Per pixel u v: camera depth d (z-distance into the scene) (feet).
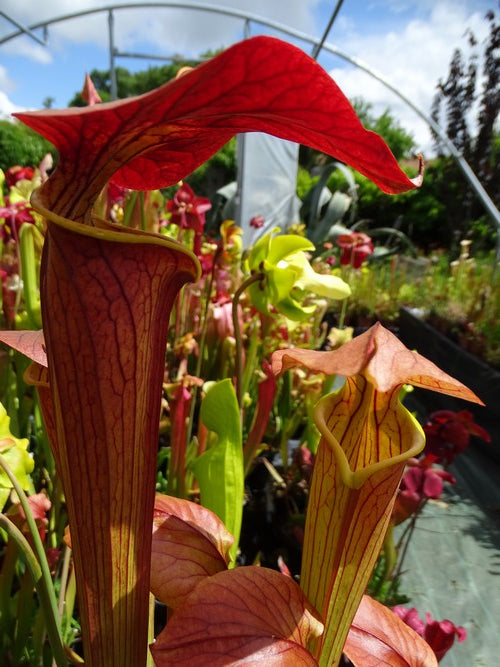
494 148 41.96
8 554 4.93
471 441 17.38
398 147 106.11
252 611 2.80
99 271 2.17
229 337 11.57
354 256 16.16
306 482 9.78
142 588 2.68
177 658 2.49
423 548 10.39
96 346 2.21
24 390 7.41
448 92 42.11
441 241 73.61
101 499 2.38
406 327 31.42
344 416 3.25
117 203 13.69
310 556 3.12
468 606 8.80
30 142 68.69
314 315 16.21
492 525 11.53
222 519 5.14
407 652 3.66
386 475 2.63
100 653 2.64
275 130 2.18
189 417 8.20
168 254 2.31
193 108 1.95
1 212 8.35
